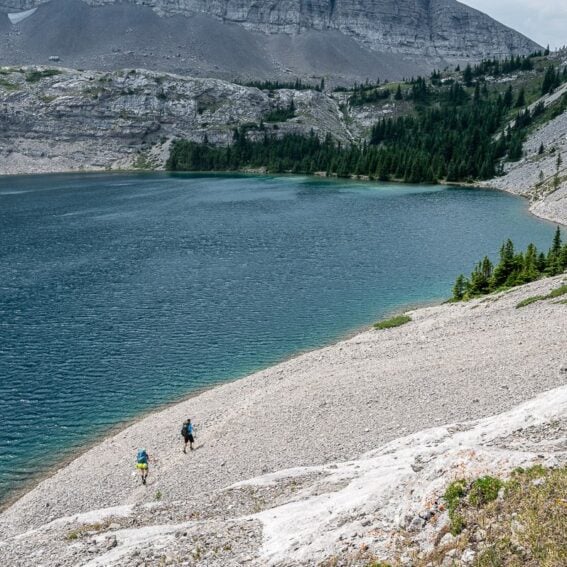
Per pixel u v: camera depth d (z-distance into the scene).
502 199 153.12
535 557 12.66
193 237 102.25
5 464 33.75
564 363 32.94
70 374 46.16
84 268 80.06
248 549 18.17
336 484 22.59
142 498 27.48
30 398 42.12
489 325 45.62
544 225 111.19
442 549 14.19
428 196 160.88
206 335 54.34
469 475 16.36
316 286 70.50
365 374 39.12
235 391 40.97
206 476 28.62
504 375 33.66
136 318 59.19
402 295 66.25
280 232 106.62
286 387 39.31
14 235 103.81
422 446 24.14
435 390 33.72
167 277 75.19
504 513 14.34
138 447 33.78
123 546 20.67
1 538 25.73
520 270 62.19
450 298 63.28
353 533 16.52
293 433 31.66
